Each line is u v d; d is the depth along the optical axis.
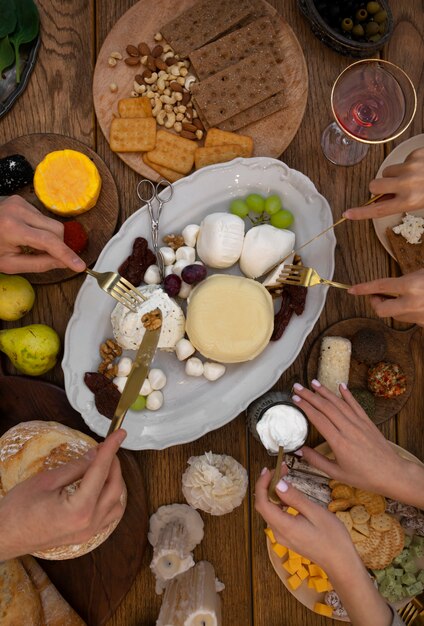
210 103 1.09
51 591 1.02
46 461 0.92
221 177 1.07
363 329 1.09
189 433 1.06
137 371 0.91
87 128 1.12
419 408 1.14
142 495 1.08
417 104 1.15
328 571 0.88
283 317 1.07
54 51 1.11
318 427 1.00
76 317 1.04
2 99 1.10
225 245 1.05
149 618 1.11
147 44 1.11
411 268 1.10
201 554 1.12
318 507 0.88
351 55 1.12
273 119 1.11
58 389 1.08
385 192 0.97
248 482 1.11
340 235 1.14
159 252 1.07
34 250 1.03
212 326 1.04
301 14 1.14
